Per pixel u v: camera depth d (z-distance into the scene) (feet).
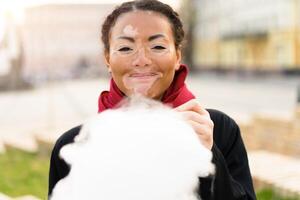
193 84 99.91
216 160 4.37
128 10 4.63
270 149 22.22
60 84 121.90
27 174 20.72
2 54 83.46
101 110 5.01
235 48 132.36
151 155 3.62
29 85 90.17
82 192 3.67
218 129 5.72
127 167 3.60
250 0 122.01
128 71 4.58
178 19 4.89
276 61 110.83
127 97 4.65
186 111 4.28
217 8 141.90
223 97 62.85
